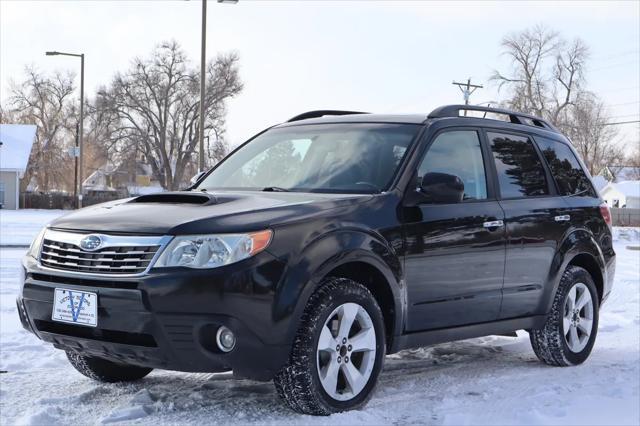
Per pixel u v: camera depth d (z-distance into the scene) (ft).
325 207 15.28
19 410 15.38
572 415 15.75
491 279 18.34
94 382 17.81
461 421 14.98
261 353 13.85
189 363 13.75
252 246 13.82
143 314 13.50
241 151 20.26
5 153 183.93
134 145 238.68
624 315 30.50
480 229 17.97
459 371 19.86
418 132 17.89
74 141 255.70
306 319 14.35
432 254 16.76
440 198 16.16
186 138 247.09
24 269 15.28
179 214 14.51
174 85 243.81
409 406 16.11
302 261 14.21
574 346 20.95
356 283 15.30
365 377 15.47
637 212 187.21
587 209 21.99
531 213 19.62
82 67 146.30
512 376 19.38
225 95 243.40
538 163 21.01
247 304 13.58
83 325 14.11
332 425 14.29
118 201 16.90
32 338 22.90
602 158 291.99
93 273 14.06
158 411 15.25
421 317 16.76
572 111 241.55
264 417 14.76
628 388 18.20
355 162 17.53
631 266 55.72
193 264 13.57
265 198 15.92
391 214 16.11
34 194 192.65
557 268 20.36
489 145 19.48
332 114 21.61
